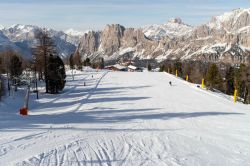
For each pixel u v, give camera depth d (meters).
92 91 50.38
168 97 39.62
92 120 20.83
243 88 70.38
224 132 17.23
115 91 48.69
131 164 10.56
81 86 61.16
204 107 30.22
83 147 12.38
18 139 13.03
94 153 11.62
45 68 54.19
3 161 10.02
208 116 24.08
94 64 157.75
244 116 24.34
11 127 15.85
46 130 15.37
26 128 15.73
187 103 33.56
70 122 19.08
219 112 26.62
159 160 11.23
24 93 51.47
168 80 66.94
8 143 12.27
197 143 14.26
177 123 20.52
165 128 18.41
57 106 35.31
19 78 61.69
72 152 11.54
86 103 34.94
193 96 40.69
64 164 10.07
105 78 75.44
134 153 11.98
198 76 102.31
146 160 11.13
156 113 25.84
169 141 14.41
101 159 10.93
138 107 30.36
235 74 79.38
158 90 48.50
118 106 31.36
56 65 54.69
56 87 53.81
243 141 14.92
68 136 14.24
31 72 75.81
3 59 78.12
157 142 14.09
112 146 12.88
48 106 35.66
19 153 10.95
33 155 10.79
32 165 9.77
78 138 13.94
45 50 55.12
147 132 16.66
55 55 56.31
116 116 23.73
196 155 12.19
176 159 11.48
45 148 11.80
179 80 66.75
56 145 12.36
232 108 29.62
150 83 60.59
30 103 40.22
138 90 49.16
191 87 53.03
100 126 17.95
